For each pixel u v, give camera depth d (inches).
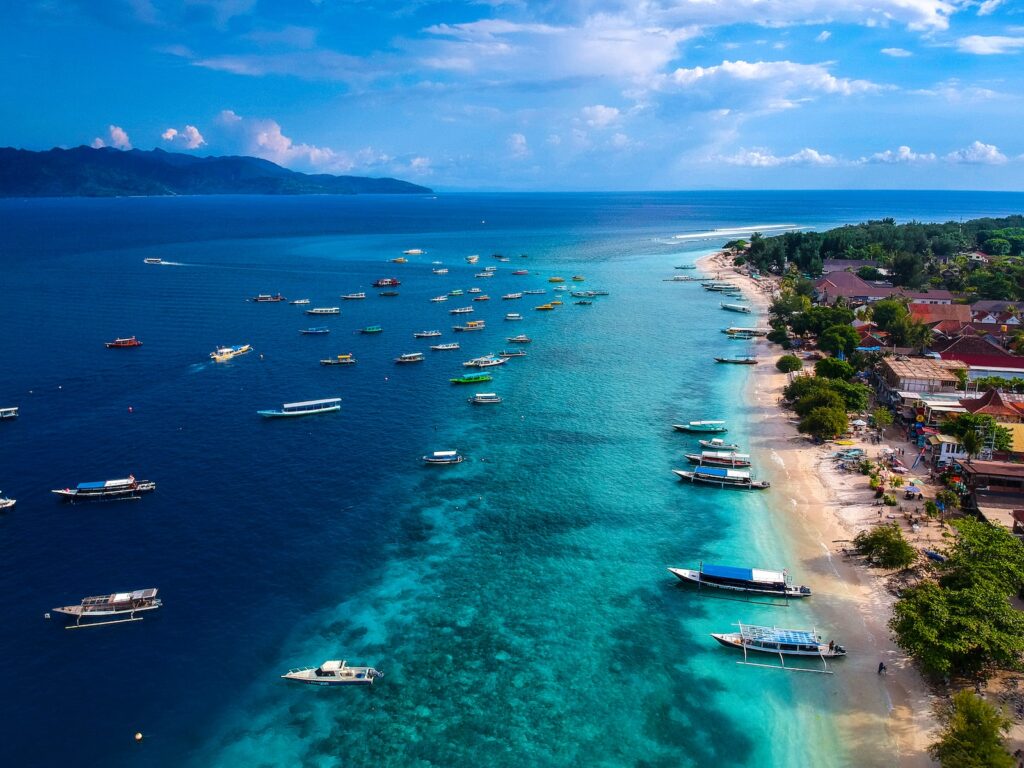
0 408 5433.1
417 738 2470.5
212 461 4658.0
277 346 7770.7
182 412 5590.6
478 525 3873.0
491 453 4857.3
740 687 2704.2
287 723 2534.5
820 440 4992.6
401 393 6181.1
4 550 3558.1
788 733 2484.0
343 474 4488.2
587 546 3673.7
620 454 4845.0
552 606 3186.5
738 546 3659.0
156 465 4579.2
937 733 2438.5
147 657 2844.5
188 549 3597.4
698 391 6245.1
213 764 2364.7
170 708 2593.5
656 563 3521.2
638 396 6122.1
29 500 4087.1
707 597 3248.0
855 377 6343.5
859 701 2615.7
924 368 5748.0
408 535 3759.8
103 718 2541.8
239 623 3048.7
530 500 4165.8
